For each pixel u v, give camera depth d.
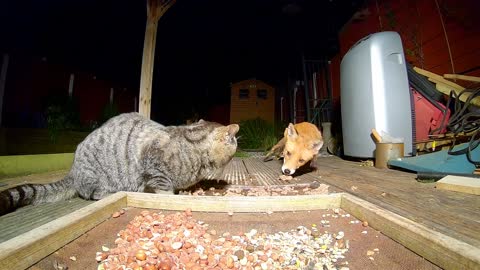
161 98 15.23
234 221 1.52
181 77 15.88
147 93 4.22
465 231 1.22
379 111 3.71
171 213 1.63
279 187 2.48
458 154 2.87
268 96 18.27
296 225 1.46
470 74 3.80
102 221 1.44
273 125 10.02
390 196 1.96
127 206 1.74
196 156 2.34
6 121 6.36
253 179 3.13
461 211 1.54
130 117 2.44
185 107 16.05
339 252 1.14
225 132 2.45
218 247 1.19
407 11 5.36
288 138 3.39
